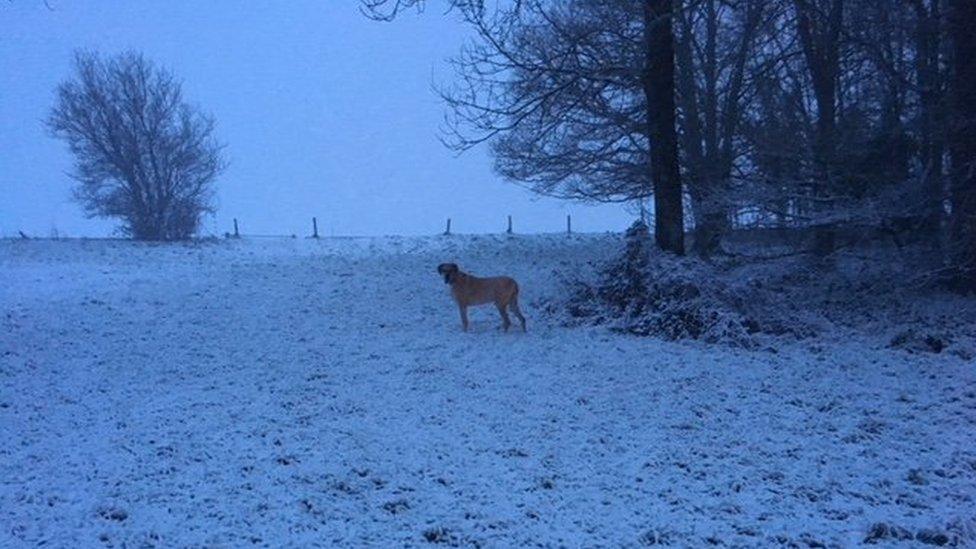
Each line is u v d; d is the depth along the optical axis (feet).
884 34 56.08
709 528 21.24
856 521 21.76
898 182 54.24
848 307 50.72
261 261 87.92
